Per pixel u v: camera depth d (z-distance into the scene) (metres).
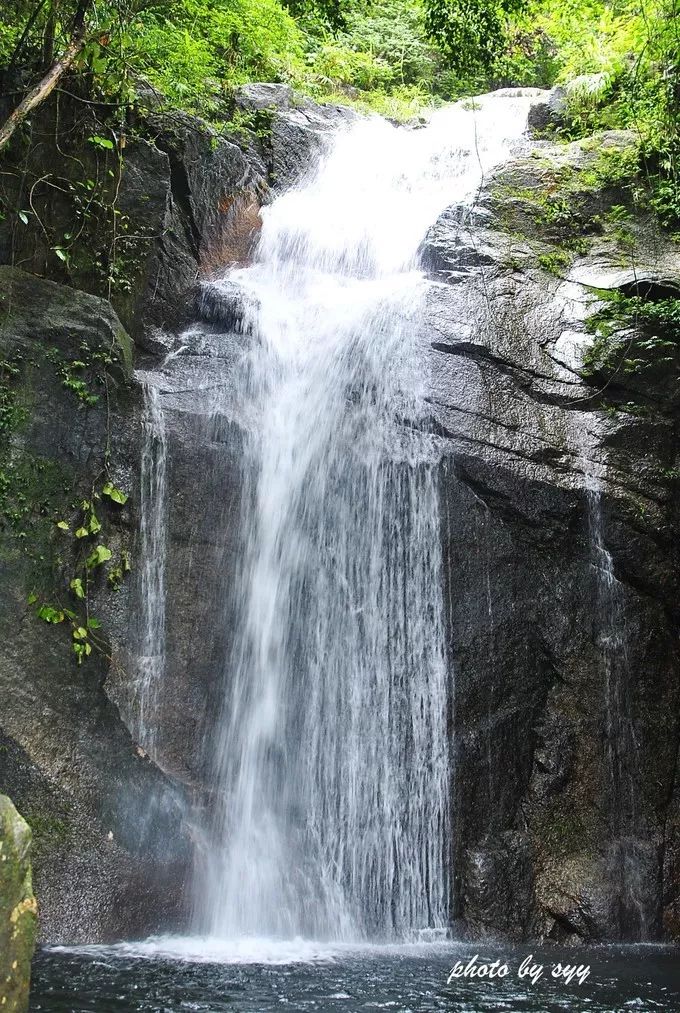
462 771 8.41
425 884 8.08
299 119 14.38
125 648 7.90
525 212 11.91
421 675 8.55
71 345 8.08
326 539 8.86
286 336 10.09
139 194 10.36
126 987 5.49
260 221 12.42
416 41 19.94
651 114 13.03
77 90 9.98
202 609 8.28
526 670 8.84
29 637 7.27
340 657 8.50
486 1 11.62
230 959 6.41
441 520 8.92
